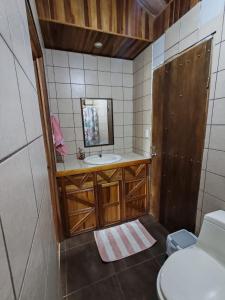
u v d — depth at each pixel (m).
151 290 1.26
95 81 2.11
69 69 1.96
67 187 1.73
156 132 1.89
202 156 1.33
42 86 1.38
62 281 1.35
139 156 2.17
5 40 0.33
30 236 0.40
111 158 2.15
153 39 1.76
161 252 1.61
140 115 2.18
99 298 1.22
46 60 1.86
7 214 0.27
